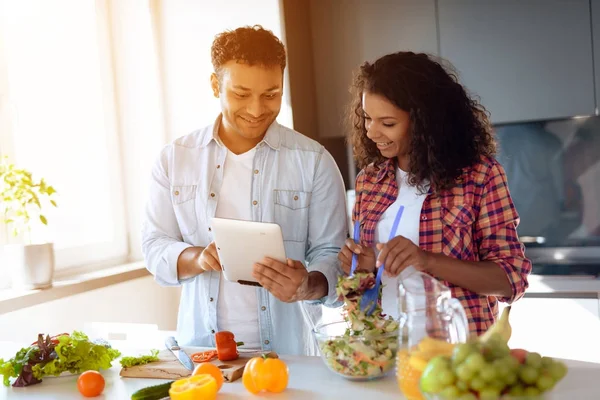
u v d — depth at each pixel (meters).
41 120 2.89
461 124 1.71
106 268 3.13
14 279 2.52
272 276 1.63
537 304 2.87
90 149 3.14
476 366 1.06
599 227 3.16
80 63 3.11
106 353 1.65
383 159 1.88
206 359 1.65
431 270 1.59
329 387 1.44
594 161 3.15
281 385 1.42
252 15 3.10
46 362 1.62
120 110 3.29
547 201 3.23
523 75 3.06
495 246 1.70
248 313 1.92
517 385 1.08
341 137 3.36
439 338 1.22
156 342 1.96
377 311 1.51
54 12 2.98
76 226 3.04
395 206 1.81
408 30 3.20
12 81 2.76
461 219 1.72
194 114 3.24
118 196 3.27
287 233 1.97
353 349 1.45
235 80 1.78
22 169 2.58
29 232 2.55
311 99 3.35
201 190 1.97
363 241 1.84
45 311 2.63
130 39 3.25
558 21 2.99
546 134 3.21
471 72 3.13
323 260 1.85
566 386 1.32
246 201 1.96
